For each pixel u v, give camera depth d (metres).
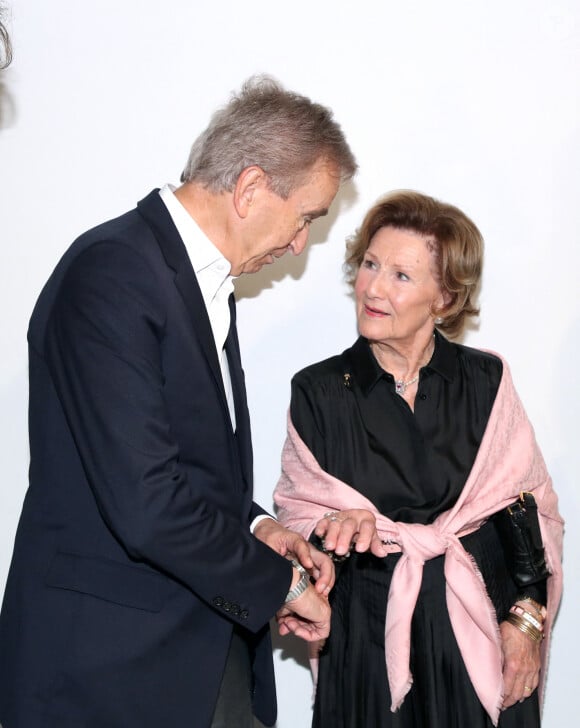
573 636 2.35
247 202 1.46
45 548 1.47
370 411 1.82
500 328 2.21
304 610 1.58
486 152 2.13
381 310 1.73
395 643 1.72
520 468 1.84
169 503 1.33
